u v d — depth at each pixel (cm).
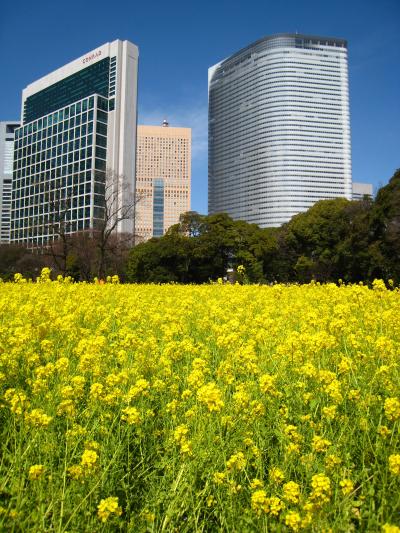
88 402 351
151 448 321
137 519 254
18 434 302
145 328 677
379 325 626
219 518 257
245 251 4356
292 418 359
